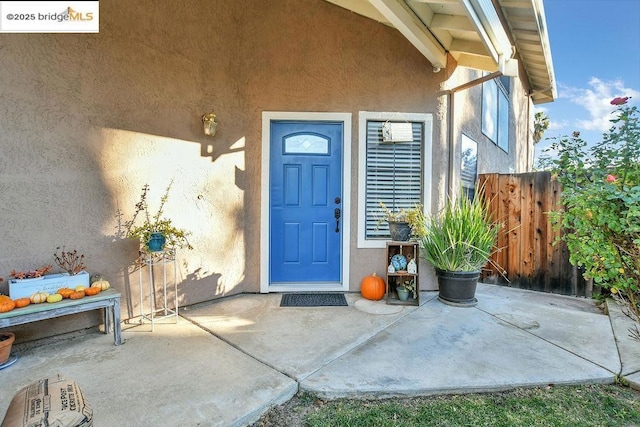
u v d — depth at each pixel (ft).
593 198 7.57
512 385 7.57
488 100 20.57
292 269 14.83
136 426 6.04
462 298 12.79
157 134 11.41
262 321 11.19
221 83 13.23
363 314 11.91
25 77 8.73
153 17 11.15
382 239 14.62
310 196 14.70
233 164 13.73
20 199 8.75
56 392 4.48
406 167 14.84
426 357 8.75
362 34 14.26
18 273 8.50
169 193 11.78
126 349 9.09
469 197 17.56
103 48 10.07
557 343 9.57
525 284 15.26
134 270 11.07
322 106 14.24
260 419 6.63
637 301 8.12
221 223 13.41
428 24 12.31
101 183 10.18
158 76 11.37
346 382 7.56
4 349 7.98
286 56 14.07
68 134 9.50
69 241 9.59
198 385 7.36
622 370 8.10
